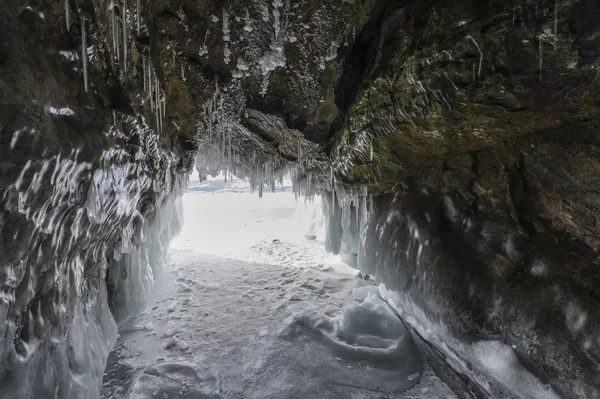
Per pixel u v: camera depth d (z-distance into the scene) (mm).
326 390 2998
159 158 3492
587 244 2051
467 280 2811
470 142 2605
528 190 2389
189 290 5250
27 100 1303
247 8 2613
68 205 1764
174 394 2900
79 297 2408
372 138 3031
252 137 4688
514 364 2328
